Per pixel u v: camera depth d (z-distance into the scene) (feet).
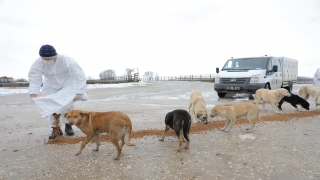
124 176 13.29
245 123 25.77
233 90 48.93
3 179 13.08
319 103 34.30
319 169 13.98
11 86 117.80
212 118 29.66
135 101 48.49
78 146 18.62
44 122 28.04
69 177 13.25
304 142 19.02
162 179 12.88
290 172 13.60
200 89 82.17
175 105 41.52
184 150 17.56
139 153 16.99
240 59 53.62
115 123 15.66
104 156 16.44
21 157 16.37
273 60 51.72
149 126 25.35
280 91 32.19
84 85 20.76
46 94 21.03
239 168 14.19
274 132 22.20
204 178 12.96
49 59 19.49
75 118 16.20
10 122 28.12
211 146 18.43
